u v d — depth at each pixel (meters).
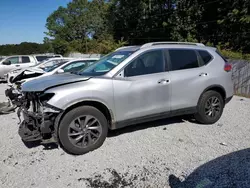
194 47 4.57
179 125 4.67
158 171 3.01
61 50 44.12
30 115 3.47
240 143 3.77
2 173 3.04
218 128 4.49
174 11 23.31
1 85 12.03
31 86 3.55
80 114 3.43
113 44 29.45
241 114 5.45
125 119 3.78
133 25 30.88
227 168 3.01
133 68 3.85
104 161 3.30
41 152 3.62
